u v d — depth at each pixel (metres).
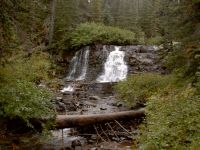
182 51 11.17
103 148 9.77
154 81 15.29
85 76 28.97
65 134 11.09
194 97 8.42
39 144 9.61
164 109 8.46
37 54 26.42
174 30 11.59
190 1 10.72
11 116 8.91
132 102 14.97
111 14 53.38
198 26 10.83
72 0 35.06
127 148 9.66
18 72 14.38
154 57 27.27
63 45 30.69
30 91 9.41
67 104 15.50
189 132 6.94
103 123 11.30
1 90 9.06
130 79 16.83
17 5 9.93
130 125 11.74
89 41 30.23
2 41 9.87
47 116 9.57
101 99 18.33
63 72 28.64
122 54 28.53
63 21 33.12
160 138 6.73
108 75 28.42
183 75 10.98
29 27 10.80
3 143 8.84
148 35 45.44
